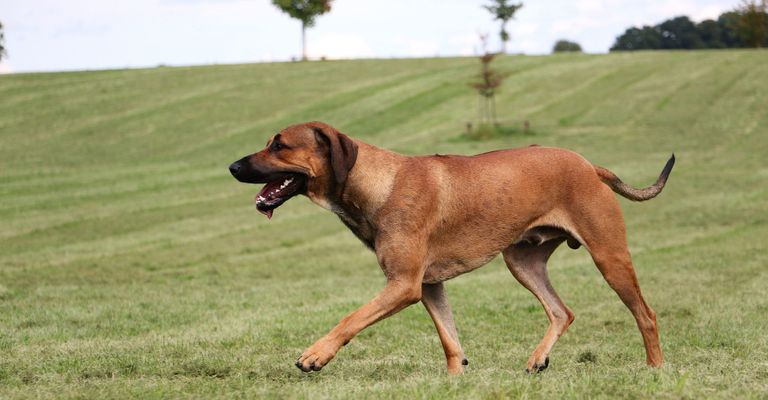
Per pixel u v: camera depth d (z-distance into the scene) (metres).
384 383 5.68
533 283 6.91
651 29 95.94
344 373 6.55
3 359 7.06
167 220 21.55
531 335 8.77
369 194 5.95
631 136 36.78
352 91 50.19
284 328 8.92
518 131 38.72
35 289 12.69
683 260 14.41
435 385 5.29
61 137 38.88
